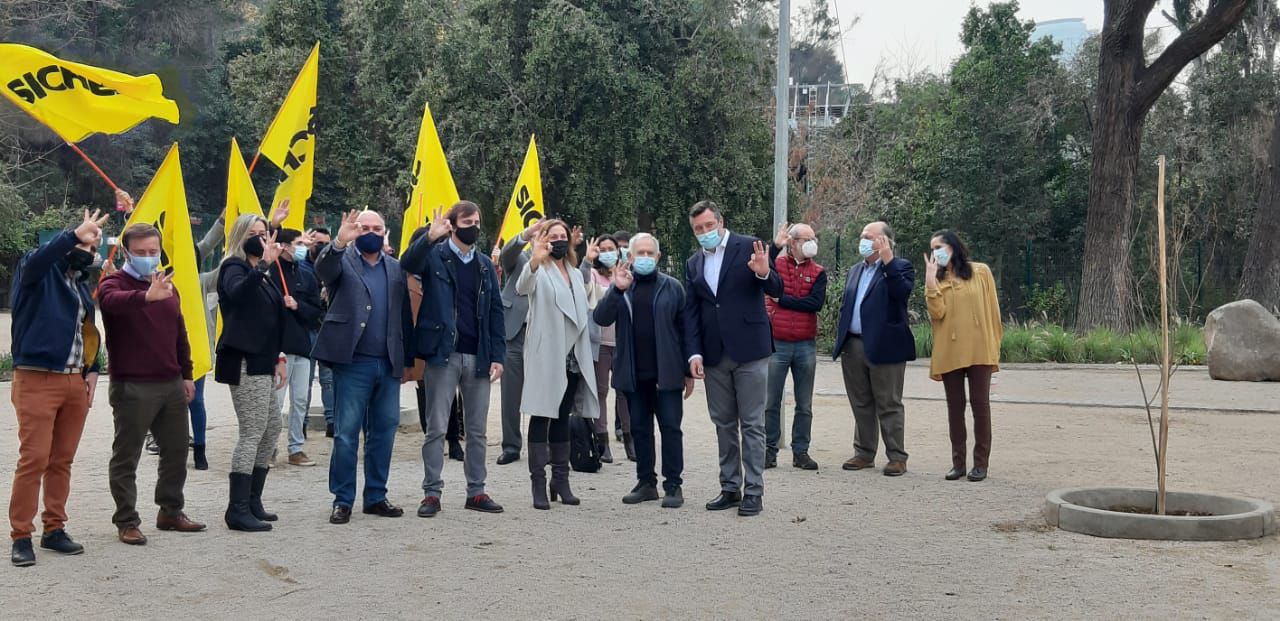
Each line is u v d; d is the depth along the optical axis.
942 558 6.68
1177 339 22.97
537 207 13.23
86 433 11.79
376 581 6.12
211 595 5.82
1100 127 26.09
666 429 8.39
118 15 42.66
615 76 28.97
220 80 47.91
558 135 30.17
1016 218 31.84
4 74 7.30
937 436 12.27
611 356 10.46
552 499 8.55
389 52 31.33
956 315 9.42
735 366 8.12
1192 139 33.31
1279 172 29.33
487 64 29.55
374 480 7.96
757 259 7.88
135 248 6.82
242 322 7.34
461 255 8.12
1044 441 11.80
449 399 8.09
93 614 5.45
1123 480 9.40
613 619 5.43
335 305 7.64
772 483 9.34
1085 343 23.08
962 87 33.12
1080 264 30.95
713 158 30.75
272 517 7.72
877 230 9.71
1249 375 18.64
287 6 32.69
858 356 9.94
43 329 6.32
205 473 9.60
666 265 31.31
